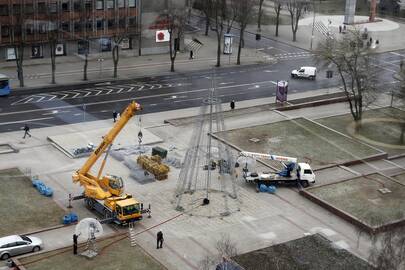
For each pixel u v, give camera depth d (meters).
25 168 113.44
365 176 116.50
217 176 114.00
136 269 84.38
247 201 106.31
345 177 116.25
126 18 184.00
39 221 95.94
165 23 190.12
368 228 97.00
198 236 94.50
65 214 98.38
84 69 163.00
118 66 177.50
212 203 104.75
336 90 167.62
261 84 170.38
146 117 141.50
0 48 172.12
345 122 144.50
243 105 152.38
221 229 96.88
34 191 105.31
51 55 164.50
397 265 76.00
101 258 86.44
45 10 172.88
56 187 107.31
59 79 163.50
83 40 180.88
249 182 112.19
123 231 94.25
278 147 128.12
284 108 150.88
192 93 159.25
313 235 96.06
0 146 122.31
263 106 152.00
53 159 118.19
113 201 96.12
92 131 131.12
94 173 113.31
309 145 130.00
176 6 191.88
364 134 137.75
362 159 124.81
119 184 99.25
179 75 173.62
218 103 111.00
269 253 90.38
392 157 127.88
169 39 187.62
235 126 138.12
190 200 105.31
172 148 125.62
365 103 150.38
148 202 104.00
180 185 108.88
